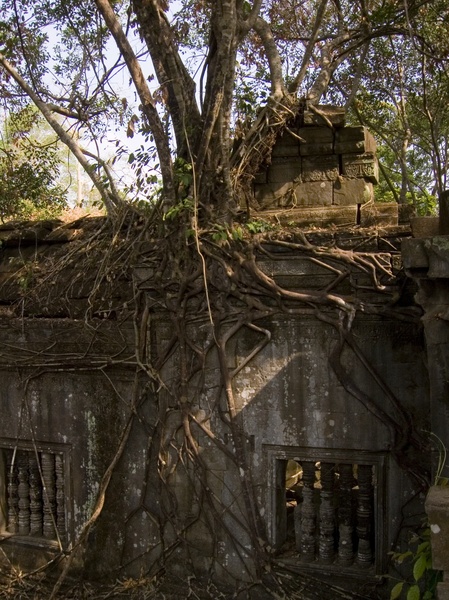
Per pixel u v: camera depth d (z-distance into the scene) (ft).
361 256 14.21
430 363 10.89
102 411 17.11
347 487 14.92
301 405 14.85
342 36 22.79
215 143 15.94
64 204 34.55
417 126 39.11
